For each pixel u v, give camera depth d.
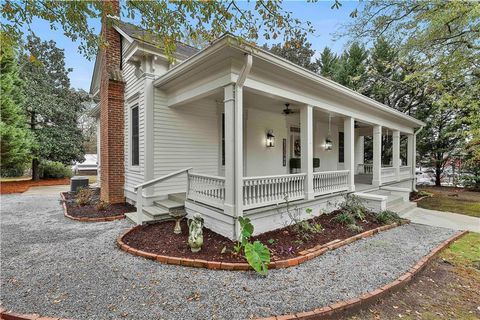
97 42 4.13
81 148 19.14
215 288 3.12
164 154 6.84
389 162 17.53
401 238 5.18
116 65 8.20
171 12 3.57
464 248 4.77
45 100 17.03
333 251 4.39
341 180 7.52
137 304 2.77
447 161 15.46
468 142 10.08
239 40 3.76
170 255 3.99
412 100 14.93
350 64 17.17
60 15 3.58
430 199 10.82
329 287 3.15
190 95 5.89
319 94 6.54
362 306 2.85
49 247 4.48
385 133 14.13
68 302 2.79
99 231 5.44
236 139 4.63
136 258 4.01
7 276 3.40
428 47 8.27
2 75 13.10
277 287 3.15
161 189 6.79
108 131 7.88
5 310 2.65
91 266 3.72
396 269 3.68
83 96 20.00
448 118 14.60
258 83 5.02
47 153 16.80
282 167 9.90
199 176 5.64
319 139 11.64
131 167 7.68
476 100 8.32
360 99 7.48
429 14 7.33
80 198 8.16
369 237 5.23
